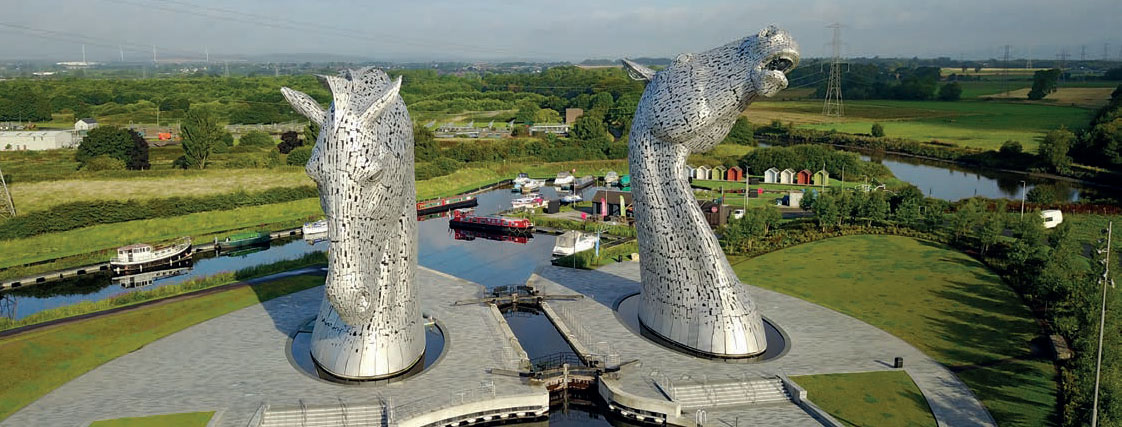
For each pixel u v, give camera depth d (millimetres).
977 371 36125
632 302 47031
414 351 36594
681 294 38750
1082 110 168750
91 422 31125
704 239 37531
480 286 50031
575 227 75625
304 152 106125
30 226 65125
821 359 37688
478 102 195875
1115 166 105000
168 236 70750
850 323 42781
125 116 158500
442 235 75812
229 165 103125
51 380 35344
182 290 50531
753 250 59562
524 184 102562
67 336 39750
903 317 43688
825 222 65438
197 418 31516
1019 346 39031
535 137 141625
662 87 36875
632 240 66875
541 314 46250
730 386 34625
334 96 28531
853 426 31109
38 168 96438
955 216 61500
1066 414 31000
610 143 125625
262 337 40781
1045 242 61438
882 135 143625
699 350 38219
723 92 35281
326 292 29703
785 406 33500
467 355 38188
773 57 34281
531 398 33906
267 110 164000
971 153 123500
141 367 36781
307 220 78688
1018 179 107500
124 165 96562
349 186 28516
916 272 52500
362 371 34906
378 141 29359
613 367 36469
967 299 46625
